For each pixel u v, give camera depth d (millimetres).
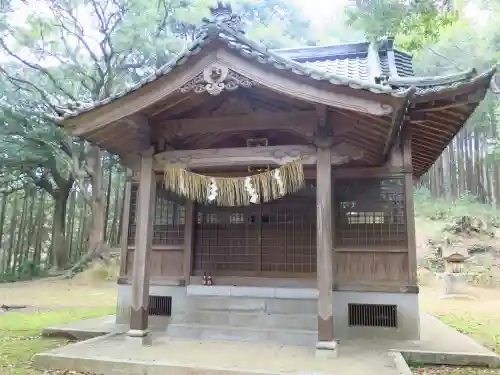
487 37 18656
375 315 6984
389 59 9148
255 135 6867
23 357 6035
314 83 5352
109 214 32969
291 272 7738
